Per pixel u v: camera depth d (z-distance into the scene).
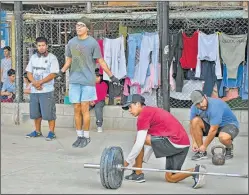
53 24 11.25
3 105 11.20
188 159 7.84
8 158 7.88
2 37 11.69
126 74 10.31
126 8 11.12
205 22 10.55
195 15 10.24
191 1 10.58
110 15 10.49
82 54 8.23
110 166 5.87
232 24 10.48
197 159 7.74
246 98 10.05
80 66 8.24
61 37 11.27
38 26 11.27
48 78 9.32
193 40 10.05
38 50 9.43
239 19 10.41
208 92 10.18
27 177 6.64
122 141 9.38
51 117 9.43
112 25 10.82
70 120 10.86
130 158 6.11
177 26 10.73
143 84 10.23
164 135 6.17
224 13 10.19
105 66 8.43
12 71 11.23
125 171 6.98
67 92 10.88
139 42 10.20
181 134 6.21
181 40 10.10
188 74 10.27
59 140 9.49
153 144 6.19
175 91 10.28
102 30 10.86
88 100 8.30
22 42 11.12
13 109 11.17
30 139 9.56
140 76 10.22
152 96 10.32
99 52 8.35
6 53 11.45
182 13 10.27
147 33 10.12
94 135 9.96
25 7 12.42
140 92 10.34
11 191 5.91
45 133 10.26
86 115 8.32
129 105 6.12
